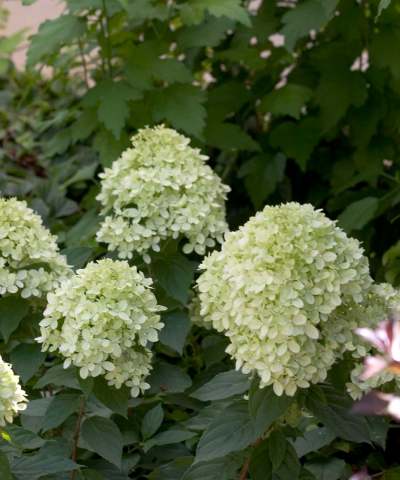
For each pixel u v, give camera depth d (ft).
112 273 9.91
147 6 15.83
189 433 11.25
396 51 16.26
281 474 9.62
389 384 9.65
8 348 11.96
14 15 25.85
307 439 10.99
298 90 16.40
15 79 22.22
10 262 11.32
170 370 11.27
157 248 11.99
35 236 11.53
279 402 9.23
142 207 12.03
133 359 9.93
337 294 9.18
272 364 9.01
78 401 10.12
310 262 9.11
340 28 16.67
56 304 9.91
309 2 15.46
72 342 9.64
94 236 14.29
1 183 17.94
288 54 17.21
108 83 15.21
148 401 12.10
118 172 12.36
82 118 15.94
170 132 12.58
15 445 9.62
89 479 10.27
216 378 10.05
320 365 9.25
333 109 16.52
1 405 8.73
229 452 9.41
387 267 14.33
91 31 16.01
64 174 18.39
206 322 12.56
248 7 18.17
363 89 16.61
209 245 12.21
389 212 16.26
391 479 11.16
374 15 16.70
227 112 17.02
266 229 9.30
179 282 11.84
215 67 18.48
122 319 9.69
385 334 6.48
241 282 9.10
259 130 18.16
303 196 18.01
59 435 11.09
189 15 15.42
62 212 17.30
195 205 12.07
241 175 16.99
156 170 12.09
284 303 8.97
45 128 18.45
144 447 11.12
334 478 11.14
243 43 17.04
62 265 11.68
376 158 16.92
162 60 15.40
